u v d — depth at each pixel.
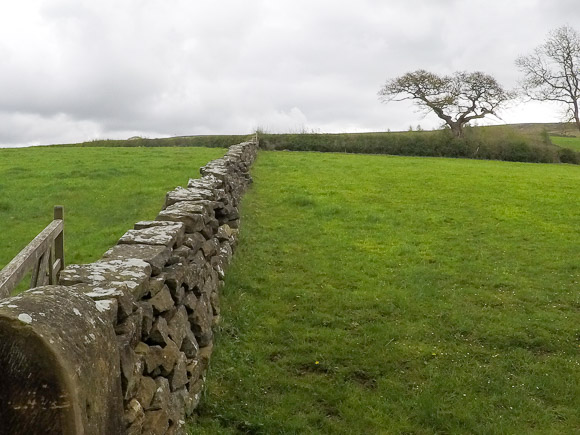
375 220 14.20
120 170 20.48
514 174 25.52
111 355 2.66
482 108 51.25
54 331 2.23
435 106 50.59
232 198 12.64
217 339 6.73
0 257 10.02
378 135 43.03
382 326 7.51
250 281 8.98
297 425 5.18
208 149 33.16
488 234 13.08
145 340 4.37
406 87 52.53
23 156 26.56
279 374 6.16
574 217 15.17
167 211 6.93
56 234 6.65
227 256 9.38
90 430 2.31
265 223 13.47
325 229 12.98
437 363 6.58
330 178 21.59
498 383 6.16
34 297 2.40
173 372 4.62
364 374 6.30
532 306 8.49
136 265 4.41
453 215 15.16
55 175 19.12
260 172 22.94
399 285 9.24
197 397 5.35
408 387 6.05
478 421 5.47
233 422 5.20
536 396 5.96
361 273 9.82
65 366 2.16
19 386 2.14
